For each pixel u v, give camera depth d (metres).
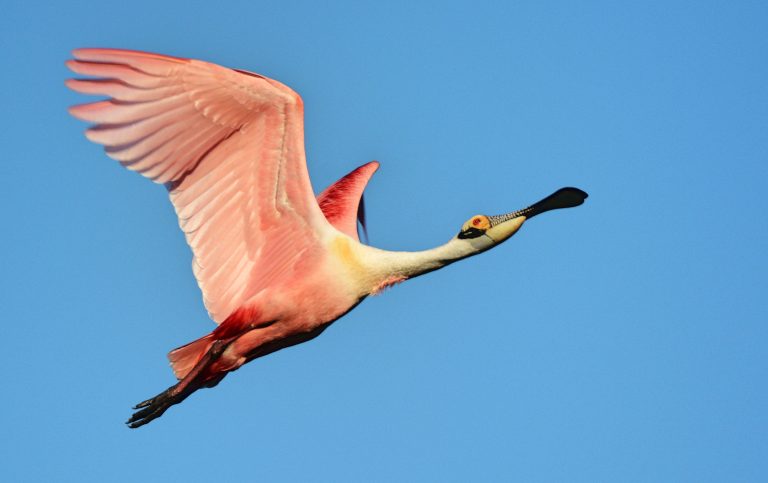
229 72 12.66
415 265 14.01
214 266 13.46
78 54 12.22
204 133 12.91
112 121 12.43
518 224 13.96
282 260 13.72
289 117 12.98
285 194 13.46
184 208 13.13
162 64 12.48
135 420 13.56
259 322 13.61
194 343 13.49
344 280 13.84
